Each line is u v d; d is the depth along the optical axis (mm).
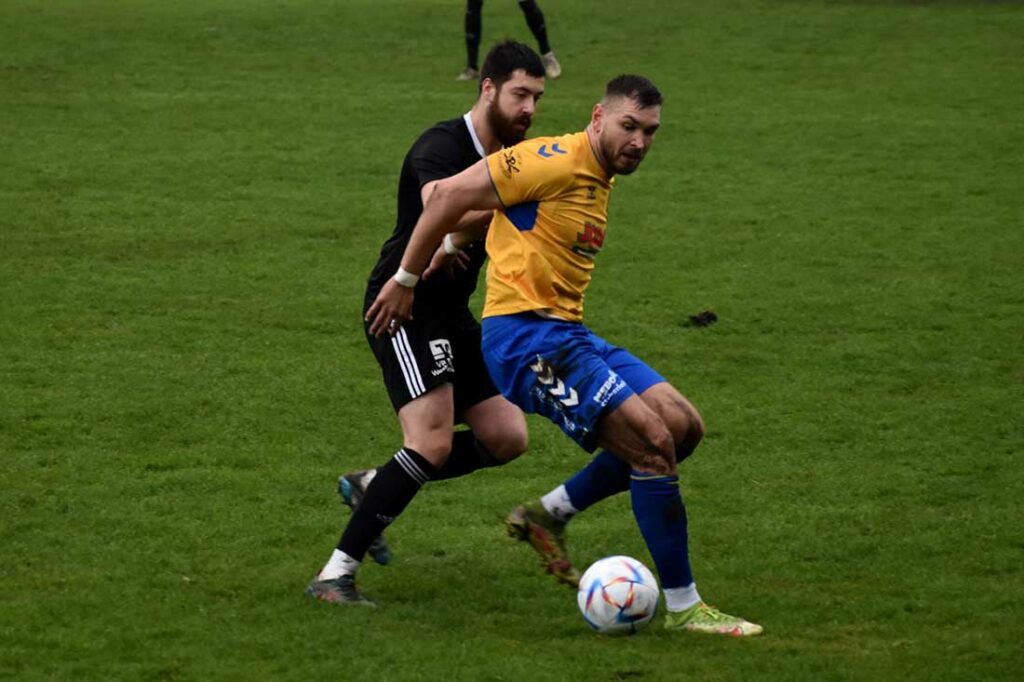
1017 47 66438
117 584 19922
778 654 17594
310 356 32000
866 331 34344
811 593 20109
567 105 55781
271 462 25844
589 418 18266
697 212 44688
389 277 20516
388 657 17312
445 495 24672
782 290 37406
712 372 31594
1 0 75438
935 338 33750
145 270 37844
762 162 50281
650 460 18172
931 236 42125
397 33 69438
